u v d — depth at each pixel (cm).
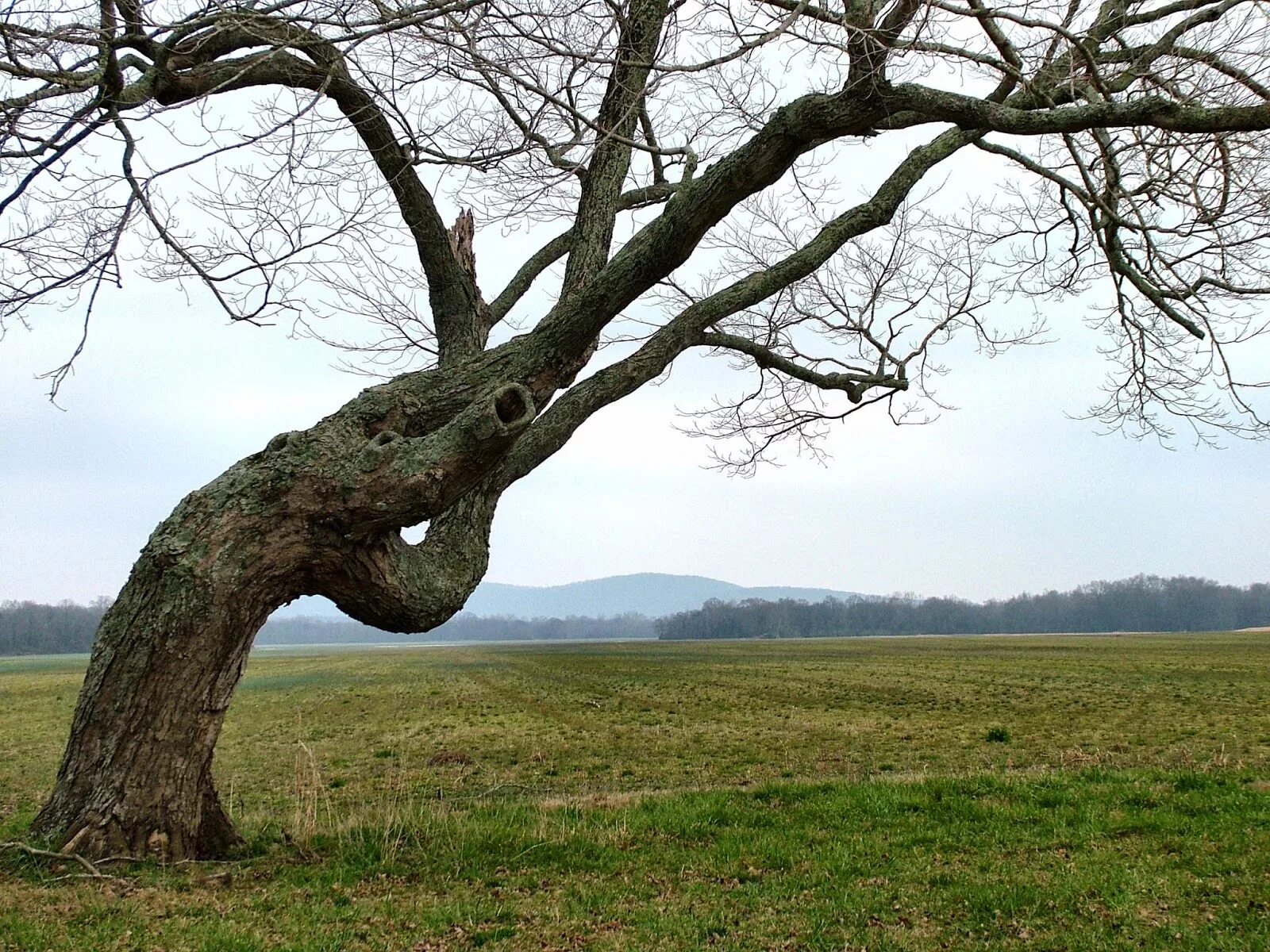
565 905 593
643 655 7469
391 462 646
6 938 472
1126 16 759
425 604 704
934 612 19238
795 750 1881
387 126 766
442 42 534
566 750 1956
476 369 727
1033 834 767
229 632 638
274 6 522
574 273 843
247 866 657
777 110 662
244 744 2162
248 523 635
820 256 798
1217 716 2314
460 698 3331
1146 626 18138
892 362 1051
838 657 6412
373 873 655
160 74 626
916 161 816
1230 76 680
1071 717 2381
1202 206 746
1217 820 770
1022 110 647
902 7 629
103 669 633
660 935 538
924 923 564
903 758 1738
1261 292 780
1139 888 608
